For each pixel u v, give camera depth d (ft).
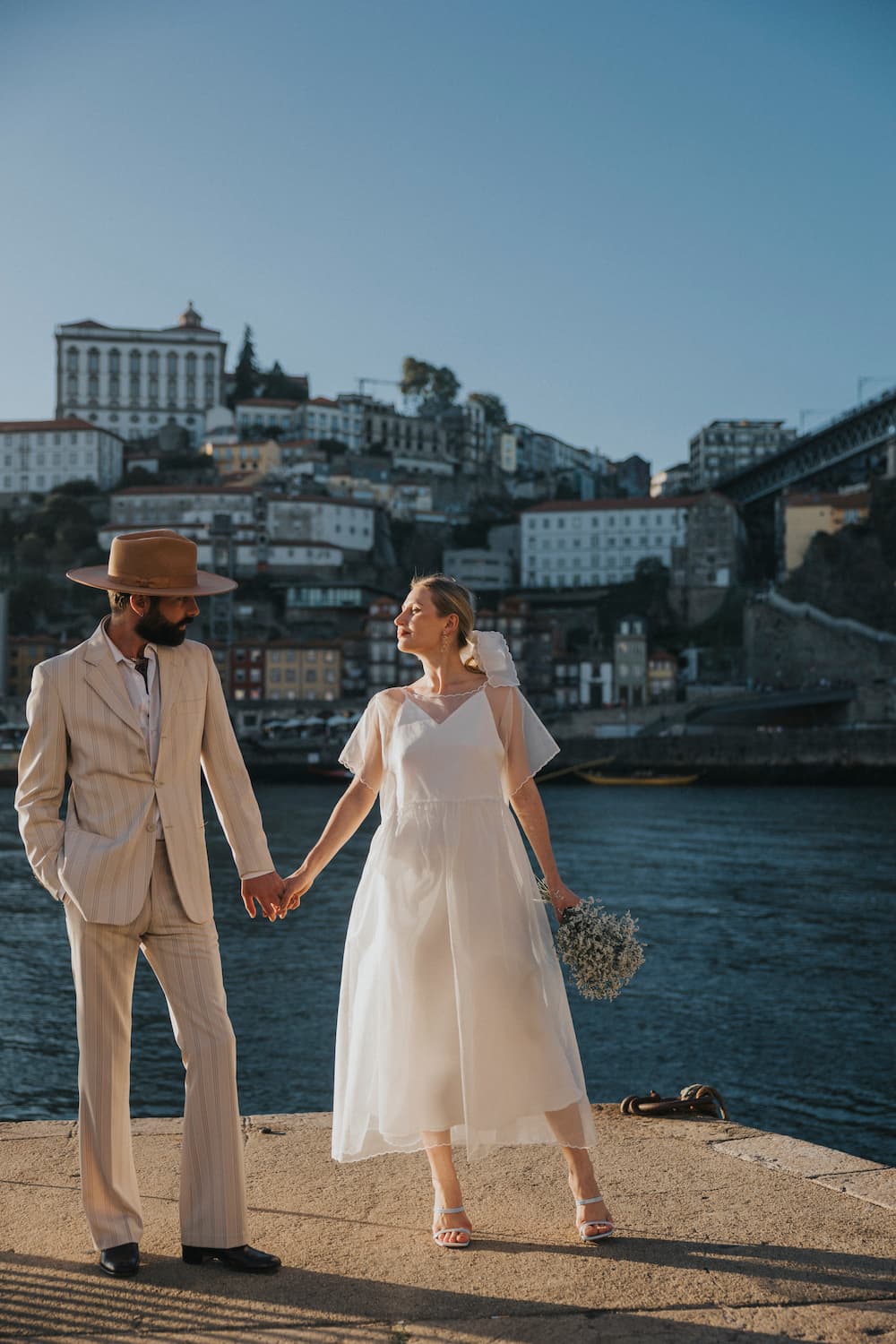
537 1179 14.33
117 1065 12.07
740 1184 13.91
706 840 180.34
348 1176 14.43
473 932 12.29
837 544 395.34
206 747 12.99
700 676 404.16
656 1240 12.19
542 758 13.30
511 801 13.35
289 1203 13.51
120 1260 11.58
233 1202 11.79
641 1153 15.19
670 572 446.19
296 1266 11.69
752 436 588.50
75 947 12.14
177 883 12.24
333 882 135.85
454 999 12.39
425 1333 10.15
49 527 472.85
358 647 393.70
